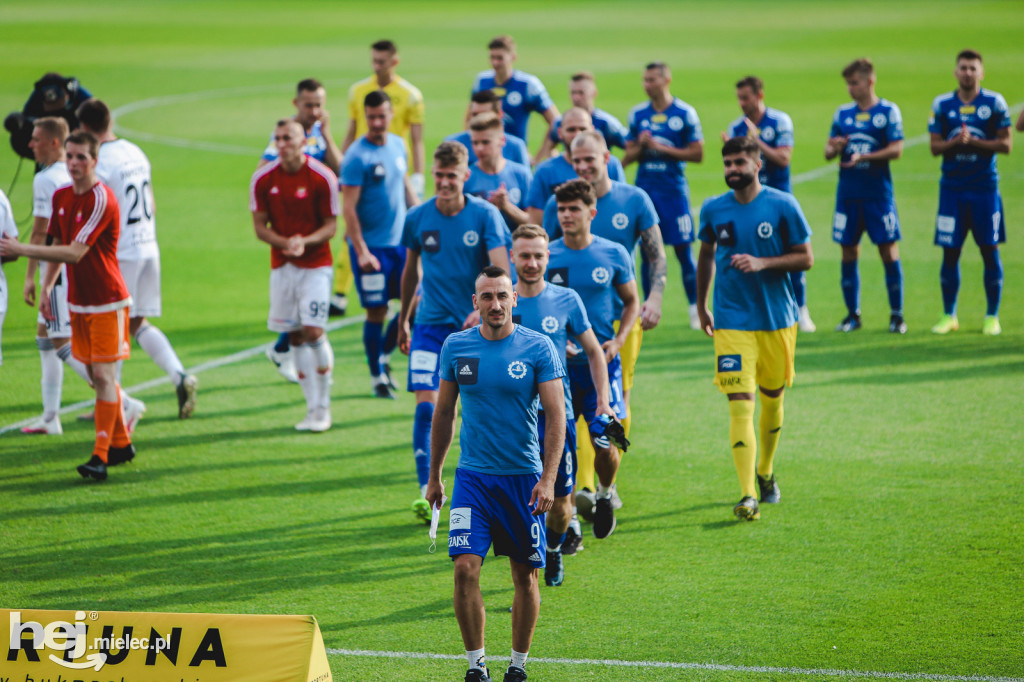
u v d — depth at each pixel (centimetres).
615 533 1769
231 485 1997
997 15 12119
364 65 9044
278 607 1526
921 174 5025
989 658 1345
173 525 1820
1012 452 2053
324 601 1545
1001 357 2652
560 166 2109
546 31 11588
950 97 2811
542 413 1548
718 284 1869
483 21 12619
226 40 10725
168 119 6688
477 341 1349
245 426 2327
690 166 5422
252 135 6206
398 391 2586
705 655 1373
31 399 2522
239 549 1723
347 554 1705
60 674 1148
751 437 1809
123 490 1975
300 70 8775
